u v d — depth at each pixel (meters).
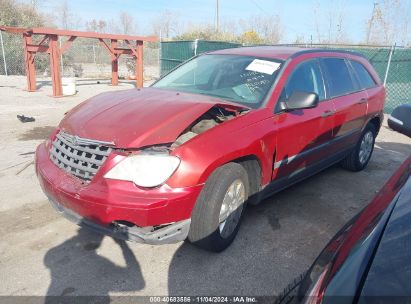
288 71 4.03
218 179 3.06
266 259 3.29
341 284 1.42
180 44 14.59
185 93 3.94
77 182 2.94
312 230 3.86
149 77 21.84
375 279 1.36
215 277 3.02
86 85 16.69
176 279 2.97
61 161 3.16
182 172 2.81
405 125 2.81
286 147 3.84
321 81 4.58
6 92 12.97
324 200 4.64
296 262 3.27
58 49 12.47
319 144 4.45
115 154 2.85
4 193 4.40
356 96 5.18
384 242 1.52
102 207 2.73
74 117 3.40
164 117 3.08
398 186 1.96
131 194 2.73
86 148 3.00
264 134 3.46
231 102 3.68
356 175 5.68
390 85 11.85
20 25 26.41
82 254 3.24
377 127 6.04
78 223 3.02
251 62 4.25
